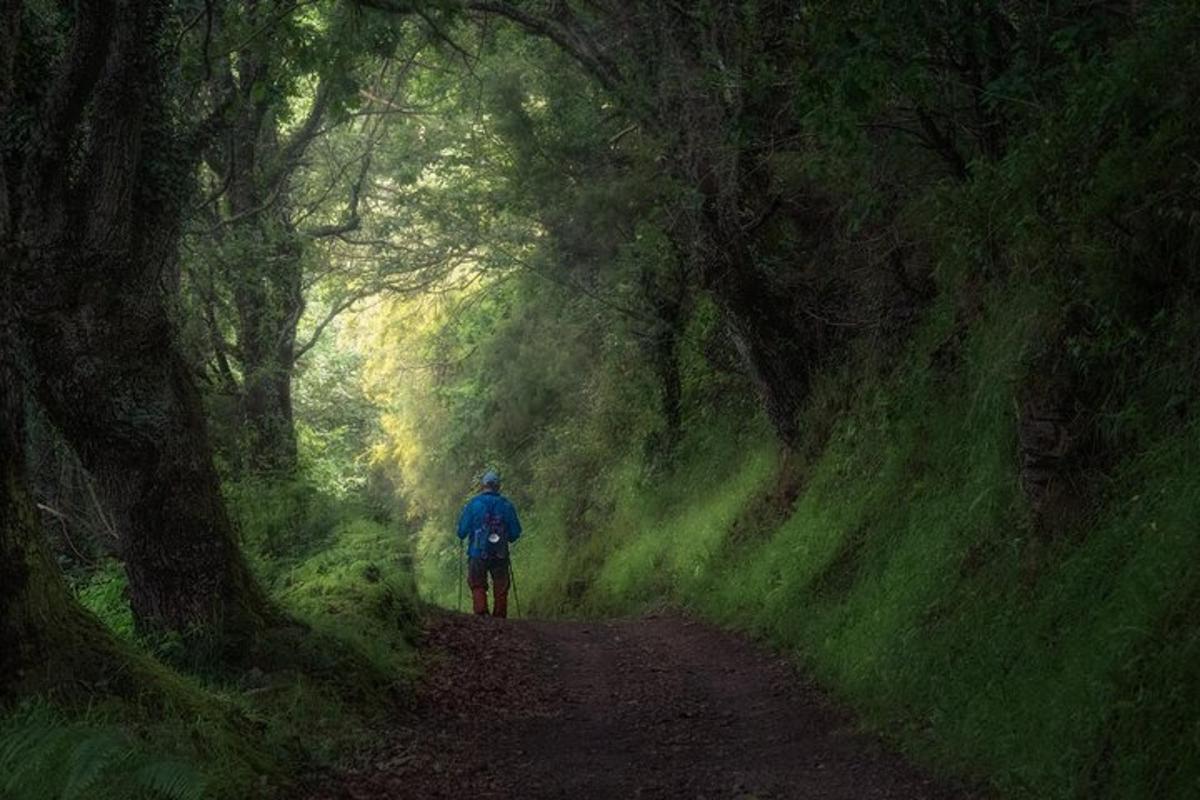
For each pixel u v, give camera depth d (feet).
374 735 27.48
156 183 29.58
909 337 45.55
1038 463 26.96
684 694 35.47
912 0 32.78
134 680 21.75
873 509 39.99
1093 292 25.90
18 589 20.98
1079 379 26.63
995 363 30.94
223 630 29.37
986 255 32.71
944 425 36.91
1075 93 28.66
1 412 21.03
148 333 29.35
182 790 17.35
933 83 34.96
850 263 50.11
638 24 50.83
